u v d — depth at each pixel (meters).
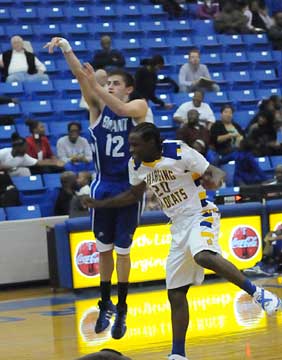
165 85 18.47
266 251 13.75
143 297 12.18
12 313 11.43
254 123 17.12
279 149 16.95
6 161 15.03
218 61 19.75
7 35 18.67
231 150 16.14
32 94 17.34
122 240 7.83
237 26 20.88
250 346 8.32
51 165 15.30
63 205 14.30
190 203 7.14
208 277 13.88
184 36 20.42
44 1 19.86
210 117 17.06
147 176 7.19
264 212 13.99
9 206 14.42
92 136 7.81
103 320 8.03
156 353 8.19
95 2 20.45
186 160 7.05
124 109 7.41
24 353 8.61
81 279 13.09
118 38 19.69
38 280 13.99
